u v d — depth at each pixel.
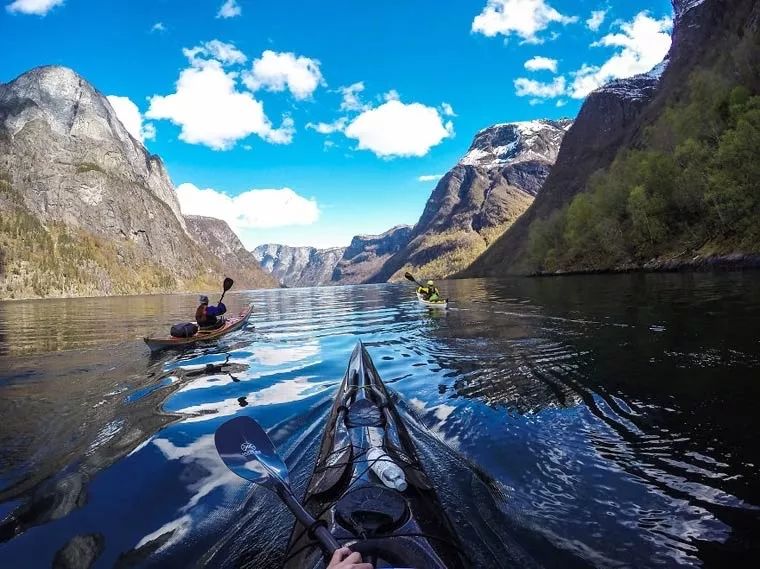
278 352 9.97
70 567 2.78
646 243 49.00
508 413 5.24
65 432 5.10
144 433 5.03
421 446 4.43
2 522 3.30
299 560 2.33
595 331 10.09
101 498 3.61
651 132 61.50
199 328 12.58
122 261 180.12
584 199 63.12
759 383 5.58
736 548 2.75
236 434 3.15
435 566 2.18
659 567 2.63
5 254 128.25
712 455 3.91
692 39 112.44
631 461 3.91
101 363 9.20
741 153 34.06
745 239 33.38
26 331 16.56
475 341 9.97
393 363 8.32
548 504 3.33
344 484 3.01
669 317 11.05
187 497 3.60
